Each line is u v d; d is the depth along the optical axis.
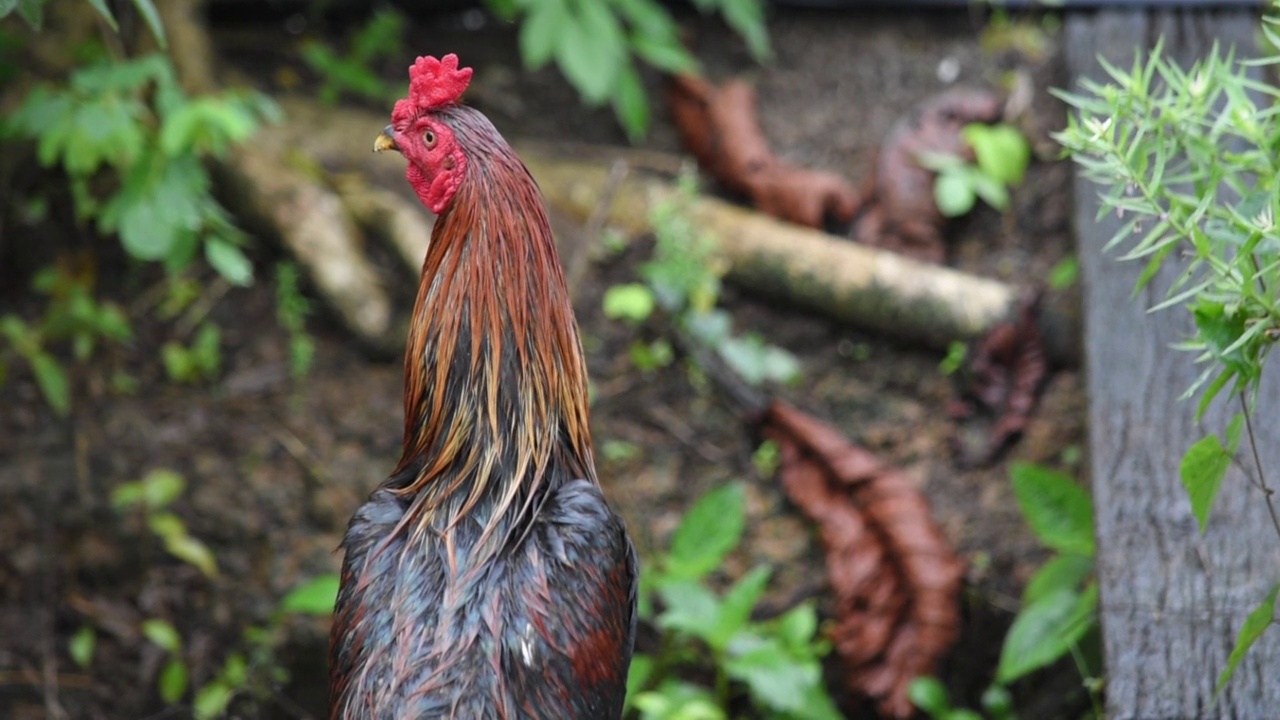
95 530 6.01
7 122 5.89
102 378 6.45
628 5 6.98
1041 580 5.23
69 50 6.50
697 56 7.73
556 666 3.16
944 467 6.23
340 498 6.10
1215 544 4.43
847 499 6.02
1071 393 6.36
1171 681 4.05
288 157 6.85
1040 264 6.70
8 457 6.17
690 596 5.26
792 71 7.60
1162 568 4.38
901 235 6.77
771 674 5.11
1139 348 5.18
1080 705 5.47
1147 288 5.38
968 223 6.91
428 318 3.44
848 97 7.43
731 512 5.49
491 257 3.37
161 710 5.67
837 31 7.78
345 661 3.25
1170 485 4.66
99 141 5.76
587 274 6.75
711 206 6.88
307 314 6.67
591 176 7.07
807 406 6.43
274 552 5.97
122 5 6.61
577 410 3.55
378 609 3.25
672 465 6.26
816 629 5.82
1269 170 3.73
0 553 5.94
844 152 7.18
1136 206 3.55
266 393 6.43
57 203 6.81
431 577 3.27
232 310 6.68
